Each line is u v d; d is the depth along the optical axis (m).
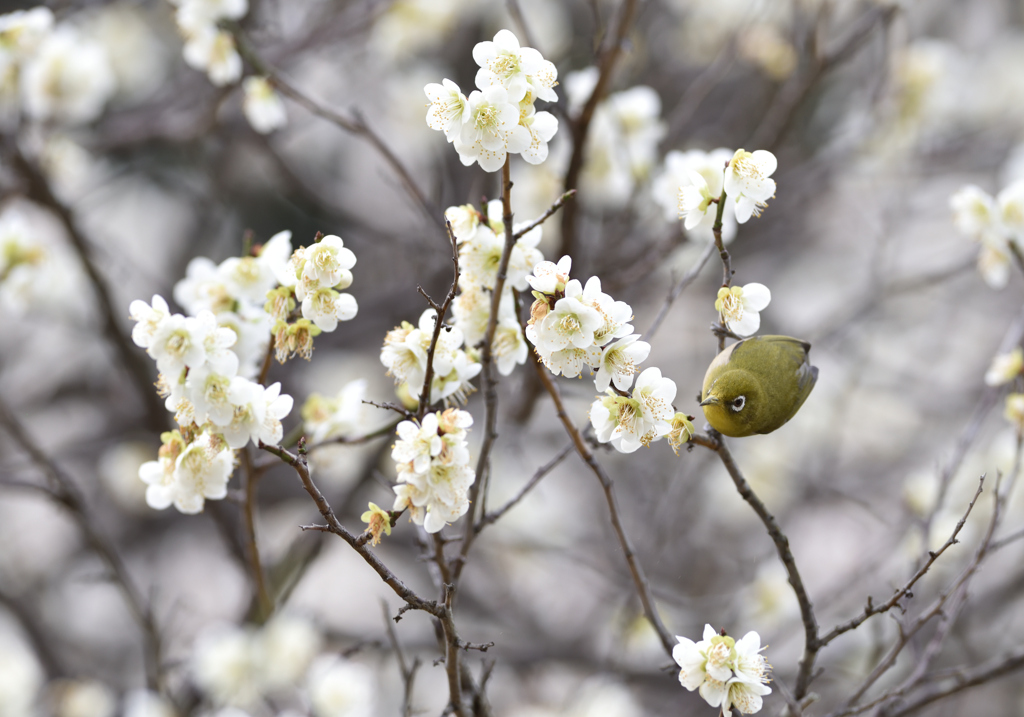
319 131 8.13
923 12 8.06
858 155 6.36
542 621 6.86
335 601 7.02
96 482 7.38
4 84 4.95
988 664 2.97
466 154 2.05
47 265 4.48
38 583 7.01
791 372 2.16
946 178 7.89
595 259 4.90
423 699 5.89
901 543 4.71
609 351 2.03
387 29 6.39
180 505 2.29
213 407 2.04
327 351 7.76
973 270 6.85
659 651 4.92
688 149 6.38
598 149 4.91
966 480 5.02
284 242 2.77
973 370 7.67
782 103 5.07
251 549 3.06
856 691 2.78
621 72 6.01
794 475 6.43
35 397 7.42
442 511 2.06
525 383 4.42
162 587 7.02
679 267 5.61
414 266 6.21
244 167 7.75
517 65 2.04
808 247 8.25
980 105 7.29
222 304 2.74
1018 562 5.99
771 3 6.09
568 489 7.28
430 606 2.10
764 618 5.19
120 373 6.37
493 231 2.46
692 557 6.26
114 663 6.77
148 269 7.78
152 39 7.80
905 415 7.31
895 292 6.24
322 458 3.11
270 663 4.36
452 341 2.27
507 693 6.10
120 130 6.21
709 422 2.20
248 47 3.96
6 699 5.20
